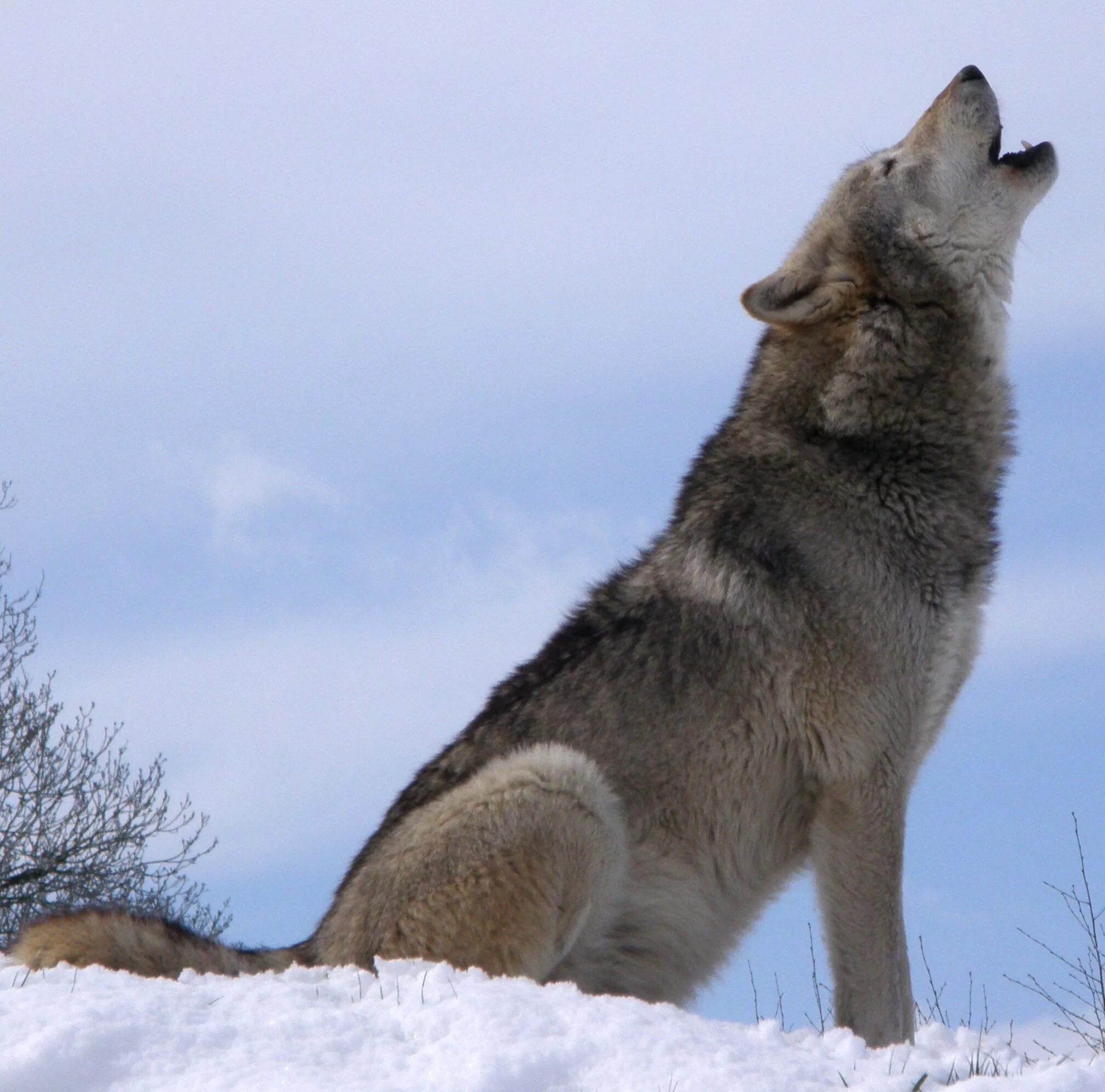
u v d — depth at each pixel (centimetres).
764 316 2308
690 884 2177
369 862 2161
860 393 2266
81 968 1930
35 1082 1441
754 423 2331
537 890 2039
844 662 2136
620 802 2156
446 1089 1430
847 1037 1711
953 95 2383
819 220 2475
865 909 2122
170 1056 1505
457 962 2025
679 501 2367
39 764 6469
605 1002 1677
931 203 2347
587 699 2220
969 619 2238
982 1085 1467
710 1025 1666
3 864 6222
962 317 2331
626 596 2308
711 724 2167
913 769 2195
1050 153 2438
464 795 2088
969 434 2281
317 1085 1440
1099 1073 1477
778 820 2208
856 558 2164
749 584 2191
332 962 2117
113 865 6419
